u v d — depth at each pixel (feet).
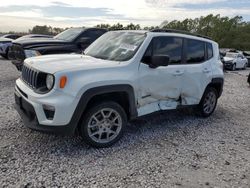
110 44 16.79
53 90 12.50
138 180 11.40
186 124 18.88
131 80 14.35
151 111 15.96
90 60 14.84
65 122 12.57
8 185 10.44
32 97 12.90
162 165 12.78
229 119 21.08
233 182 11.79
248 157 14.35
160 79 15.98
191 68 18.11
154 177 11.72
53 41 27.68
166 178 11.71
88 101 12.99
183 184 11.35
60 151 13.39
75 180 11.07
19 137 14.61
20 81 15.19
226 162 13.58
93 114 13.51
